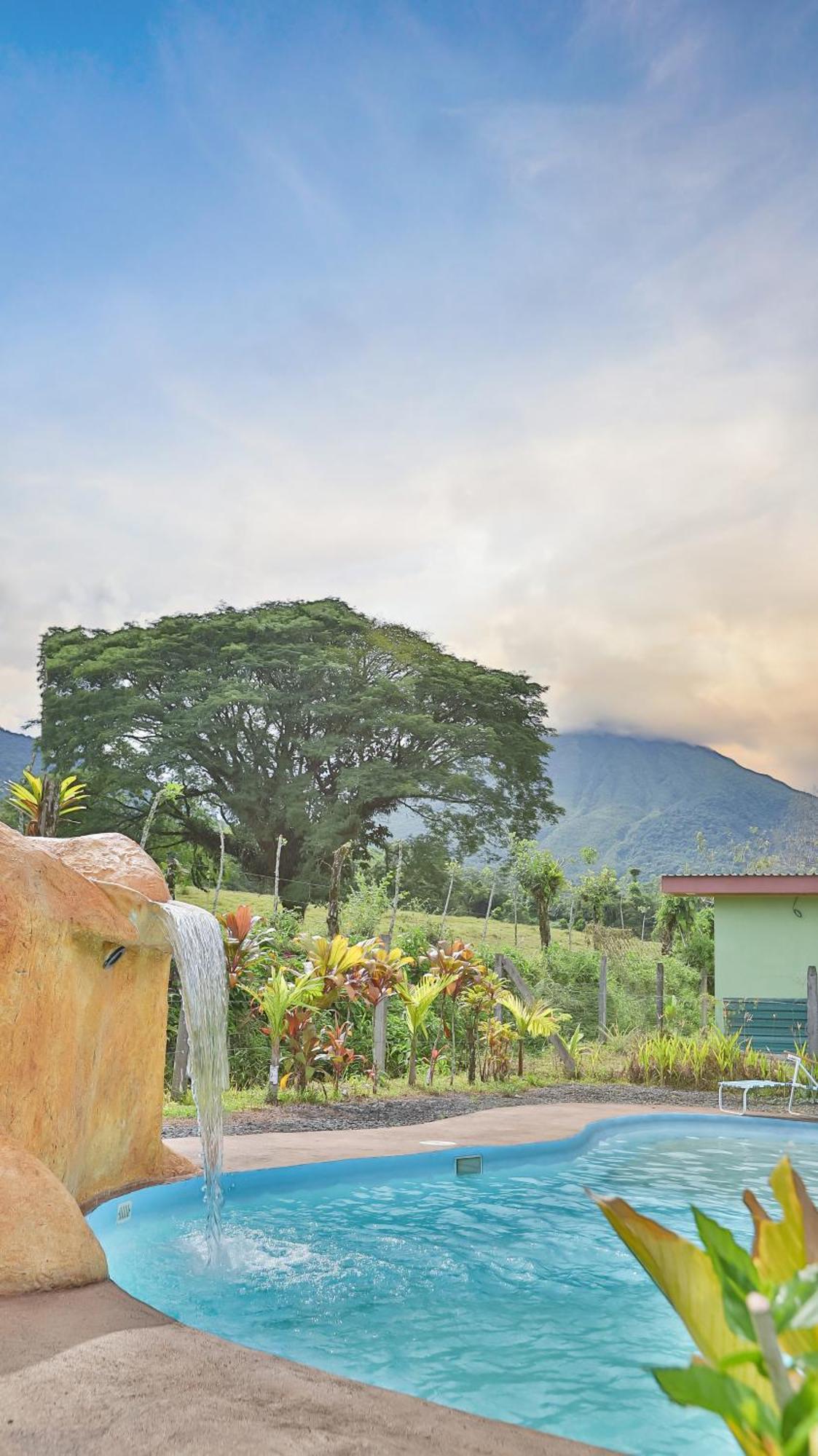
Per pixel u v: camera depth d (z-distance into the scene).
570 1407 3.99
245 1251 6.32
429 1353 4.59
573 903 54.94
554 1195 8.07
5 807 21.89
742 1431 1.11
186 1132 9.77
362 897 30.58
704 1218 1.22
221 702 45.84
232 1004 13.74
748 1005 19.59
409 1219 7.22
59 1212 4.61
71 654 50.12
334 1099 12.66
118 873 7.22
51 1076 5.38
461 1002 15.70
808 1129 11.75
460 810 56.16
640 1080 16.12
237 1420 3.02
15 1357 3.53
